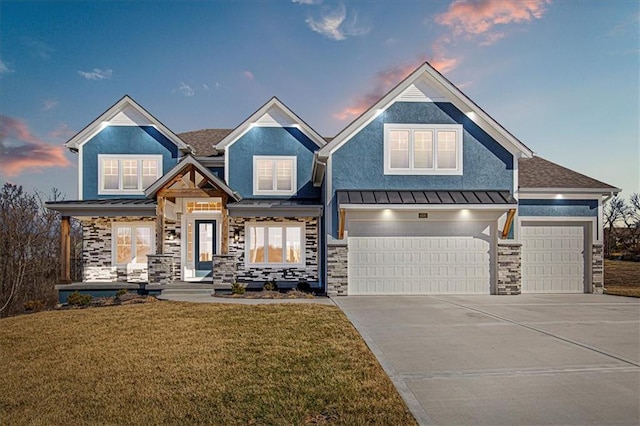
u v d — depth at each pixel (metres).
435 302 12.82
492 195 14.70
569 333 8.58
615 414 4.82
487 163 15.16
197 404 5.25
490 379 5.91
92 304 13.62
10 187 30.19
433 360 6.75
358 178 14.89
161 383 5.96
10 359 7.27
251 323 9.47
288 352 7.23
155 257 15.10
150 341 8.15
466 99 14.97
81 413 5.10
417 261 14.80
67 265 16.16
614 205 54.00
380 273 14.73
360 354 7.07
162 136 17.81
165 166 17.72
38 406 5.34
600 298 13.99
